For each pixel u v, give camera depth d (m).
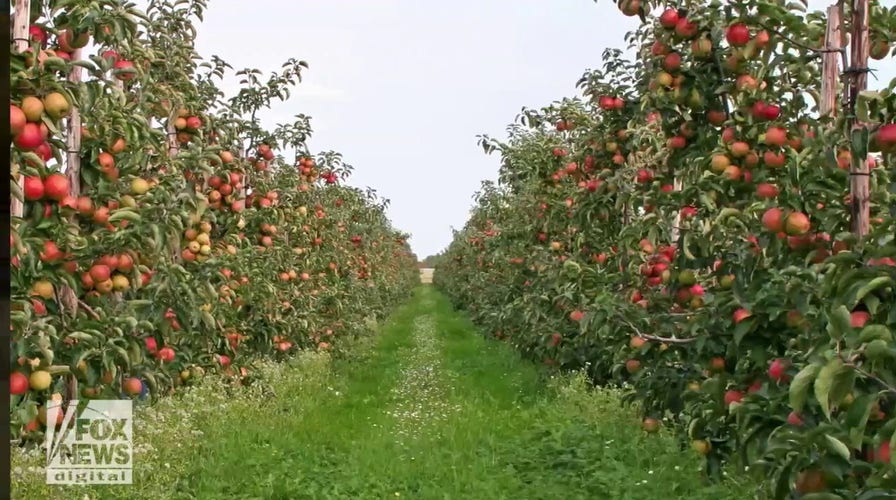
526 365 13.09
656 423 5.25
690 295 4.57
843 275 2.48
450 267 34.66
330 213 13.95
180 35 7.65
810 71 4.10
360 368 13.77
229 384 8.59
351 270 16.11
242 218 8.31
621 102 7.05
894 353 2.08
